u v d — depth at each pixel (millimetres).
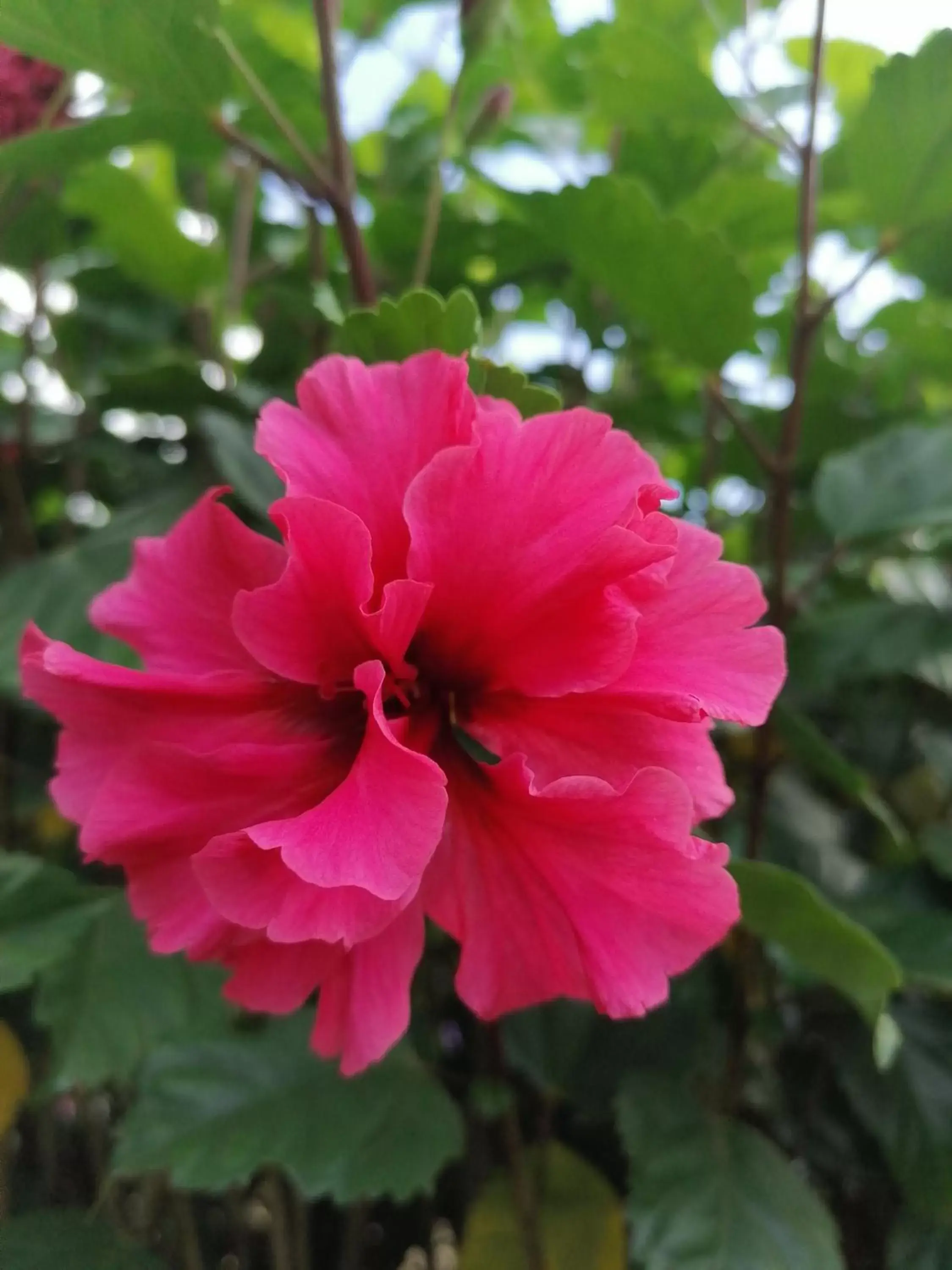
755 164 314
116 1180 216
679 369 315
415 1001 222
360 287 199
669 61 239
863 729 288
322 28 191
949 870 234
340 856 119
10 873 200
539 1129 243
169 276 281
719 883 126
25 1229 185
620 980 131
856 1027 237
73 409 314
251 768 137
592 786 123
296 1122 197
